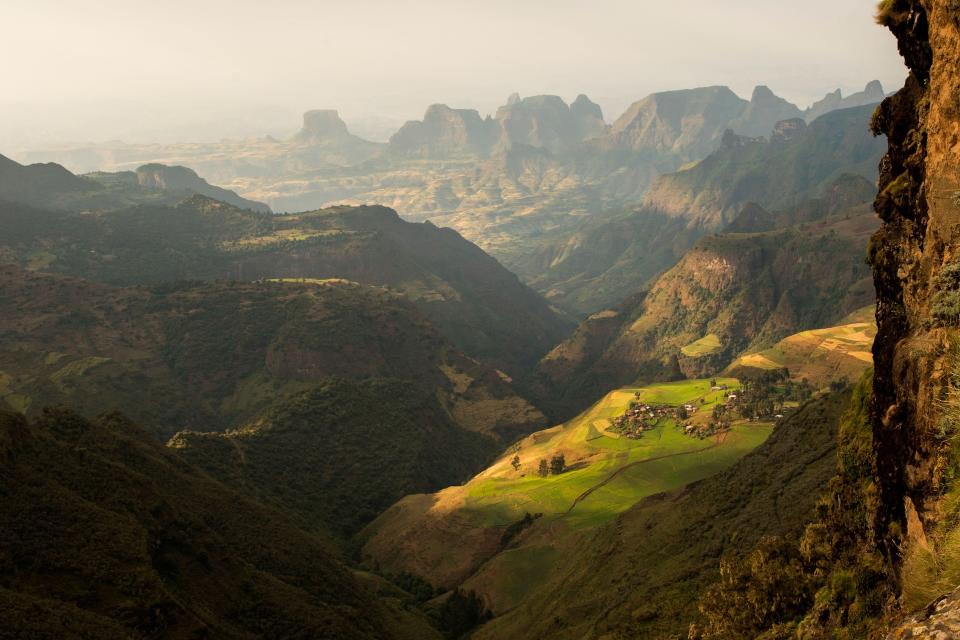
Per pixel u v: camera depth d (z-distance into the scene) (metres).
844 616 17.05
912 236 15.10
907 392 13.06
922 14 14.90
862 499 20.11
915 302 14.20
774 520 57.97
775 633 23.03
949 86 12.95
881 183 17.81
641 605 62.22
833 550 22.27
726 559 32.66
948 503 10.98
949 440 11.41
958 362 11.45
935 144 13.43
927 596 10.65
